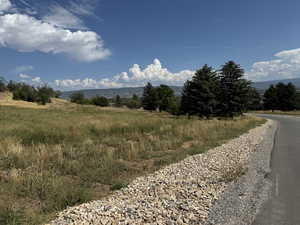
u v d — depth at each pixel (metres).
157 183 5.78
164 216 3.90
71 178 6.16
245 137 13.80
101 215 3.99
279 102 68.06
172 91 67.44
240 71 31.39
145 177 6.46
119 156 8.60
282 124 23.78
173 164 7.80
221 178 5.87
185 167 7.29
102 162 7.44
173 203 4.41
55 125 16.22
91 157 8.01
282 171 6.57
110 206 4.38
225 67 31.84
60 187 5.25
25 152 7.83
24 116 25.86
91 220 3.81
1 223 3.73
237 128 17.84
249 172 6.39
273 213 3.96
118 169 7.10
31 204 4.53
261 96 76.38
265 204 4.32
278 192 4.93
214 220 3.72
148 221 3.75
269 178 5.92
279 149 9.95
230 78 31.56
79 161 7.48
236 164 7.27
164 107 66.69
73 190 5.11
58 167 6.83
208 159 8.25
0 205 4.34
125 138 12.43
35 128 13.63
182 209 4.13
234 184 5.40
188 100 33.12
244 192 4.89
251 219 3.76
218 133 14.99
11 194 4.89
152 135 12.93
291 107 67.19
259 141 12.18
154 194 5.03
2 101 73.38
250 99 32.91
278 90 68.94
